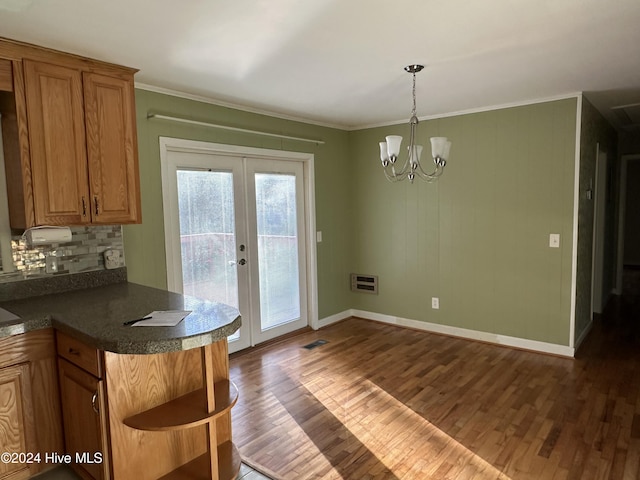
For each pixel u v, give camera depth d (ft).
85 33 7.19
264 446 8.37
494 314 14.03
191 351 7.04
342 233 16.99
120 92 8.82
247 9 6.42
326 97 11.88
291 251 15.12
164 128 10.94
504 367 12.10
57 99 7.92
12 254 8.30
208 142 11.91
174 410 6.47
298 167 15.19
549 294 12.98
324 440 8.55
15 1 6.03
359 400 10.23
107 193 8.64
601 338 14.38
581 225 12.86
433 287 15.28
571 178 12.34
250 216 13.53
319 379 11.44
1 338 6.55
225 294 12.90
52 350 7.18
